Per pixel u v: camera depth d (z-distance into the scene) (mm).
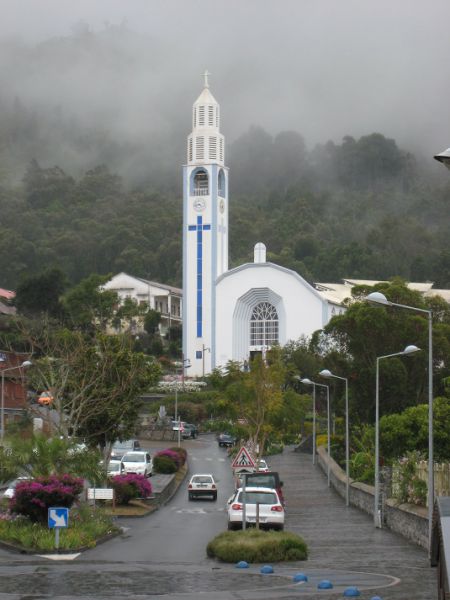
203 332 185000
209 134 190125
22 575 34812
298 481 96000
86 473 53594
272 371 103625
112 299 198125
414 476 56625
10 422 90625
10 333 145250
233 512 51000
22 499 47656
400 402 102750
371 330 105562
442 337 105750
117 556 42969
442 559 17156
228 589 31391
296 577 33750
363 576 35062
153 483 81312
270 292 182250
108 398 65500
